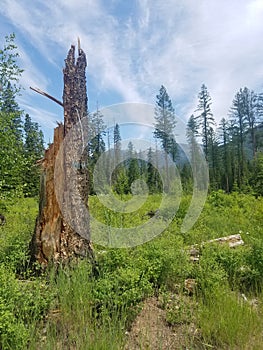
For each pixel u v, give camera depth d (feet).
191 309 10.86
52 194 12.98
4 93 24.97
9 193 23.24
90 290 10.52
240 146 139.23
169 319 10.36
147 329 9.93
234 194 42.06
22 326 8.16
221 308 10.36
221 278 12.28
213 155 122.01
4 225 21.65
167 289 12.61
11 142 23.94
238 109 143.43
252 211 29.50
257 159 101.76
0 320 7.86
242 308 10.44
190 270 13.23
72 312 9.77
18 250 12.97
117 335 8.95
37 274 12.42
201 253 15.17
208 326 9.55
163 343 9.25
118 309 9.86
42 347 8.31
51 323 9.39
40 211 13.19
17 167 23.85
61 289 10.47
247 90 142.92
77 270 11.55
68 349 8.61
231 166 127.85
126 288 10.35
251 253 13.78
